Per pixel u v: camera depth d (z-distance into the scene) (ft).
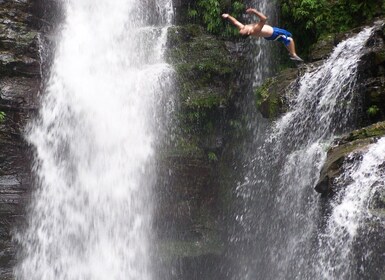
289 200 45.34
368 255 32.50
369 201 32.91
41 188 53.42
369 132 36.55
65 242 53.78
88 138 56.75
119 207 55.31
